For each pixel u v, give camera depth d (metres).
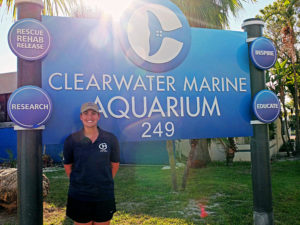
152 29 3.48
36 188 2.85
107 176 2.71
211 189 6.93
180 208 5.42
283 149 18.52
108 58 3.32
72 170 2.74
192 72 3.64
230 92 3.80
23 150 2.84
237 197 6.12
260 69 3.89
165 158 12.73
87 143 2.68
